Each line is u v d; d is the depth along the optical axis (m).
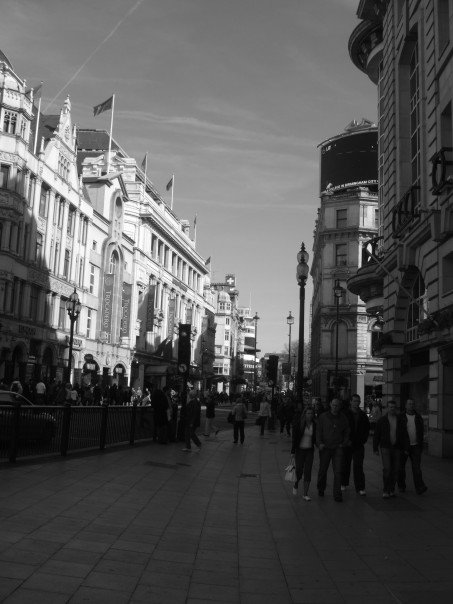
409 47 24.81
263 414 28.75
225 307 132.50
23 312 41.44
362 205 64.50
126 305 61.03
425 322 19.78
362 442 12.22
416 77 24.38
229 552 7.39
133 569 6.33
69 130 48.38
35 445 13.65
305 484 11.47
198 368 89.62
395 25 25.86
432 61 20.83
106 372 56.19
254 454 19.66
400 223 23.70
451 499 11.66
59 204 46.97
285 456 19.53
